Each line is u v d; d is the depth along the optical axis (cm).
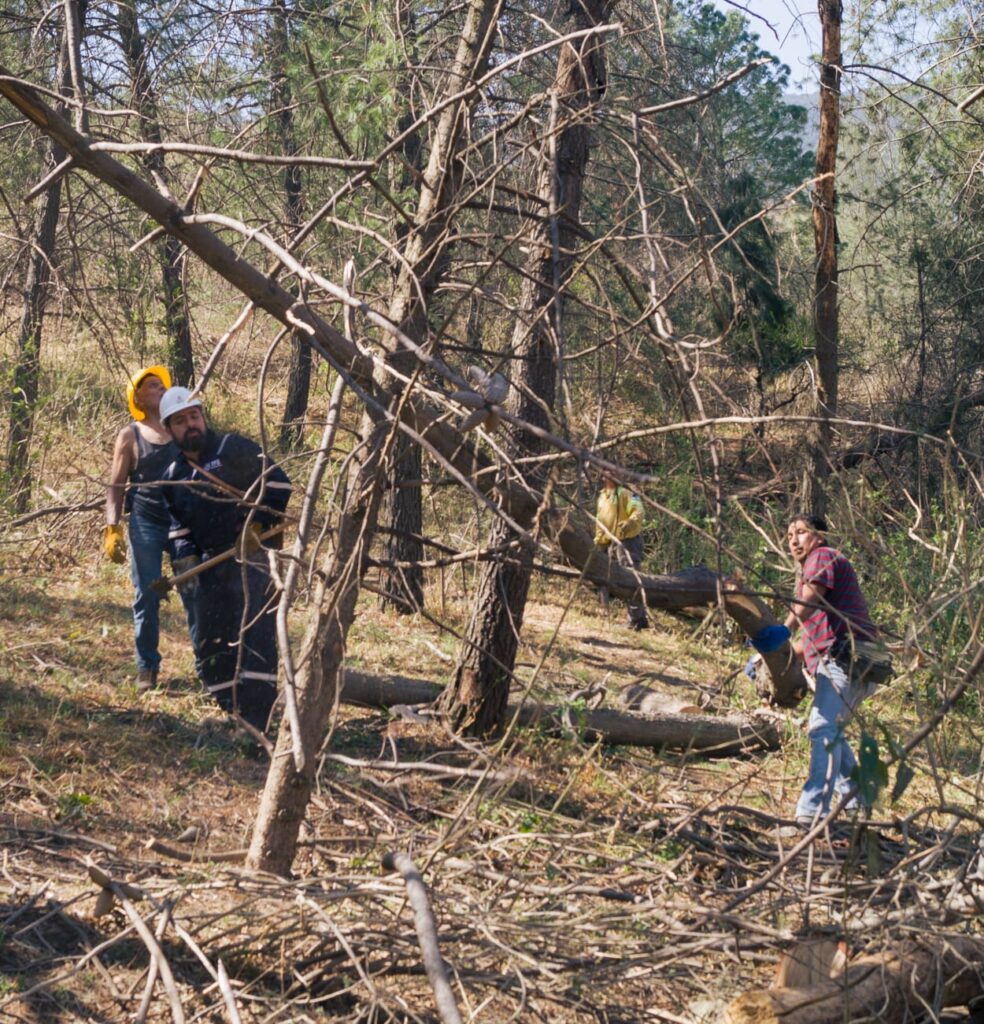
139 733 581
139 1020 308
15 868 421
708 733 686
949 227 1759
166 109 748
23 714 566
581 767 471
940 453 427
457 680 656
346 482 404
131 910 347
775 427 612
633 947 358
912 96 1508
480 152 458
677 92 684
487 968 364
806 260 1519
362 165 351
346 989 341
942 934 353
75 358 1009
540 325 558
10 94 364
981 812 553
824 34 1302
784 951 373
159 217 386
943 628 551
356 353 392
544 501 318
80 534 911
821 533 561
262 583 572
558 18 656
